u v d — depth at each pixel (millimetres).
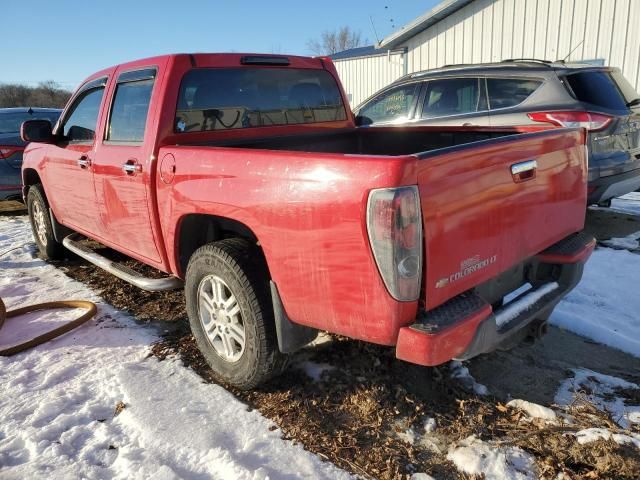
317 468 2426
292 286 2543
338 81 4656
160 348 3623
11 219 8523
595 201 6043
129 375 3240
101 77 4254
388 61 16094
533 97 6086
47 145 5090
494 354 3449
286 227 2475
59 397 3021
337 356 3383
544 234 2936
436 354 2174
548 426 2678
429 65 14773
